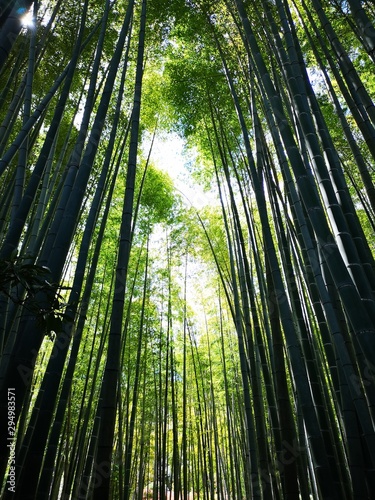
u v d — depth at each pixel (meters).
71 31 5.82
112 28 6.30
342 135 6.49
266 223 3.65
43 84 5.74
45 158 2.94
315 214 2.39
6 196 4.20
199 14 6.07
